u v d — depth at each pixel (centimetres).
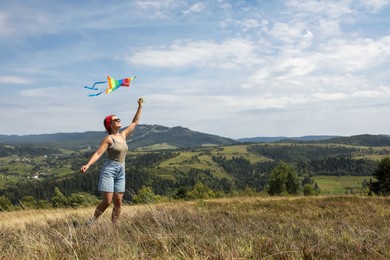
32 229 669
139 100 761
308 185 7644
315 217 873
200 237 522
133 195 1148
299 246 467
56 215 927
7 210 1439
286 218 802
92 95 609
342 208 1080
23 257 427
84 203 1163
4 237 595
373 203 1215
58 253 461
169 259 411
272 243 476
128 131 735
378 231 596
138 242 496
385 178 5616
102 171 686
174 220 679
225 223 661
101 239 509
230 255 411
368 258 423
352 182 17138
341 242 511
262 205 1216
